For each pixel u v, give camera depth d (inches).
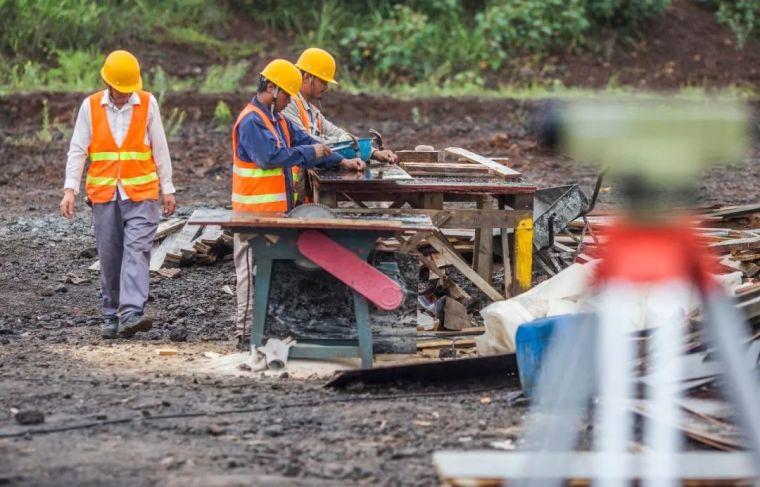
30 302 946.7
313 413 601.0
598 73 2469.2
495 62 2368.4
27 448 520.7
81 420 573.6
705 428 548.7
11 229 1225.4
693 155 347.9
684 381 596.7
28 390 638.5
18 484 465.1
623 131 345.7
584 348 410.6
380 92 2137.1
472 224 821.2
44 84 2039.9
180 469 492.4
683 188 364.8
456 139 1829.5
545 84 2368.4
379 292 697.0
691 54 2573.8
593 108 347.6
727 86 2464.3
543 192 936.3
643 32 2610.7
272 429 562.6
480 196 872.3
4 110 1838.1
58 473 482.3
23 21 2146.9
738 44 2618.1
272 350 714.2
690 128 343.9
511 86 2324.1
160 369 718.5
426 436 558.9
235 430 563.2
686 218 378.9
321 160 781.3
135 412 592.1
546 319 622.5
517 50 2500.0
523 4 2496.3
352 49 2394.2
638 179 361.7
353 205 859.4
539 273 967.0
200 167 1627.7
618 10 2603.3
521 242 828.0
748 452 458.9
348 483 481.4
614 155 351.3
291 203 793.6
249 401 625.0
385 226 677.9
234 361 736.3
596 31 2583.7
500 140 1776.6
